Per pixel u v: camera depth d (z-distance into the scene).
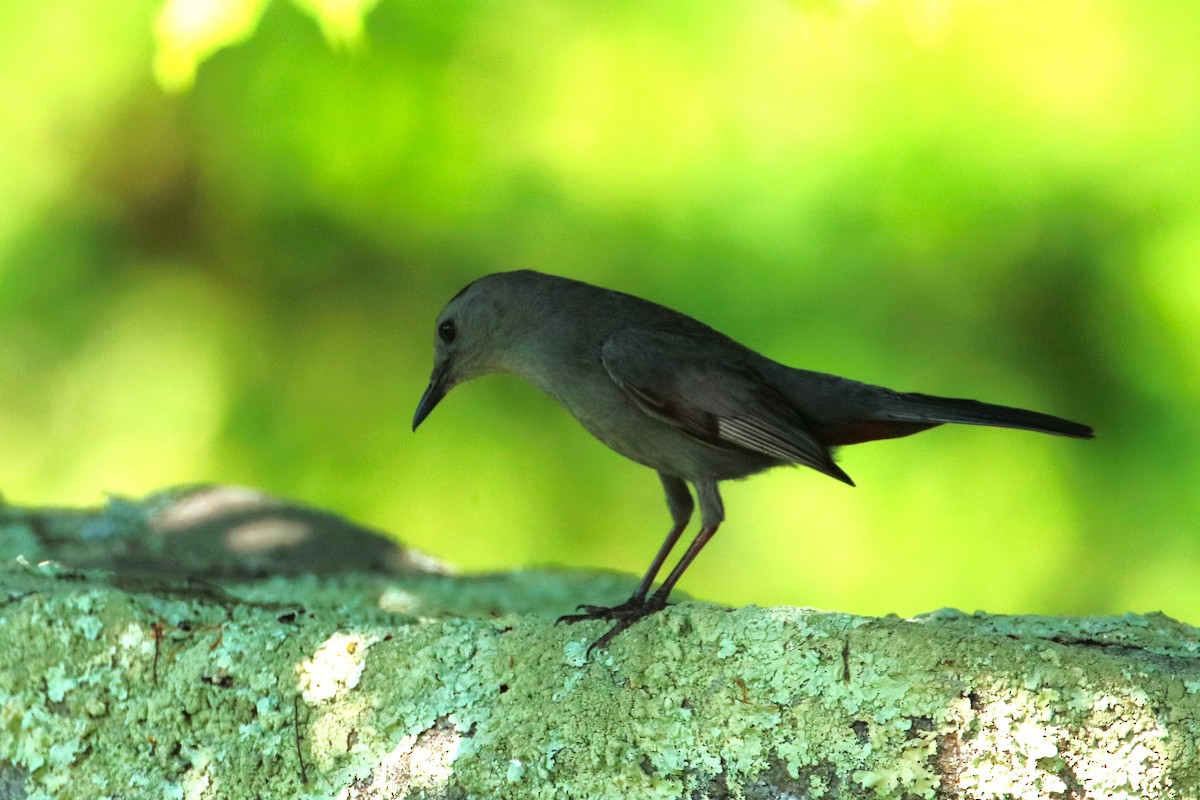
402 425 14.87
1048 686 4.61
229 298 15.30
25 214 15.08
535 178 13.84
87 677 5.19
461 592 7.64
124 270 15.30
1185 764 4.52
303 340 15.20
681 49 13.51
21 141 15.00
